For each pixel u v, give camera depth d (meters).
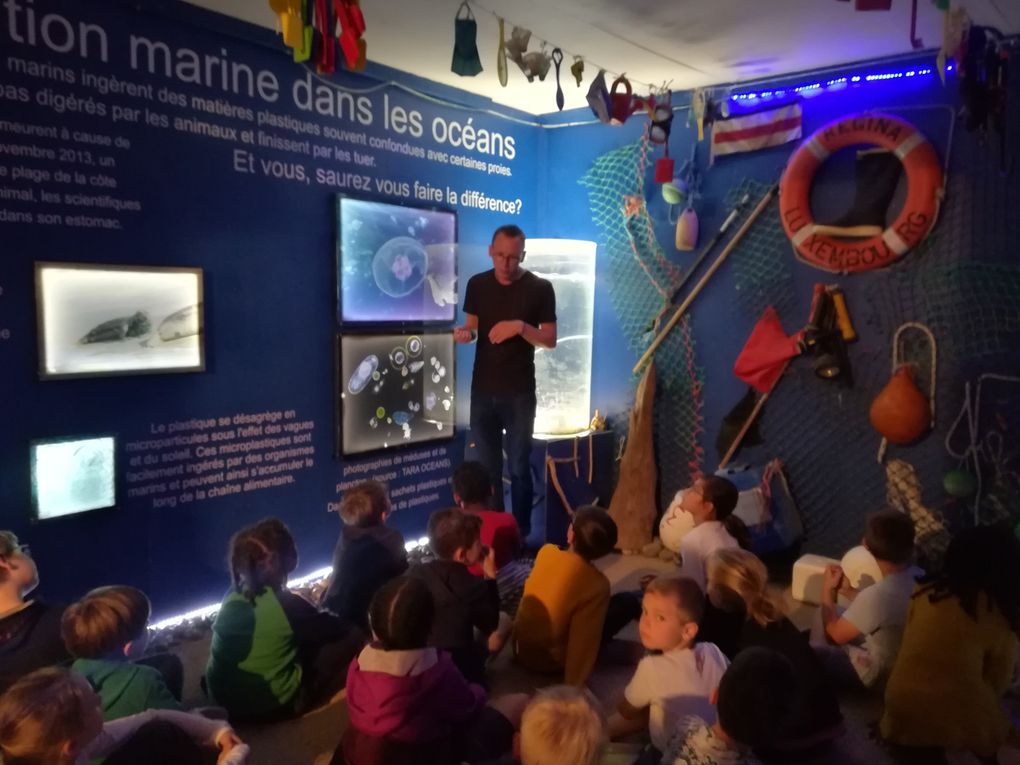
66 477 2.78
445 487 4.25
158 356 2.99
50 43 2.63
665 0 2.88
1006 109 3.33
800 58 3.63
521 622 2.83
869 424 3.77
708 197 4.16
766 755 2.19
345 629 2.69
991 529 2.27
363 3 2.93
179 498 3.12
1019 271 3.36
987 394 3.47
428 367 4.08
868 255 3.63
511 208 4.56
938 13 3.03
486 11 3.01
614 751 2.05
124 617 2.00
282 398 3.45
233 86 3.15
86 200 2.76
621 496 4.26
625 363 4.52
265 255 3.33
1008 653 2.25
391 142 3.81
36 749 1.41
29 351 2.68
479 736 2.12
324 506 3.66
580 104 4.46
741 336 4.12
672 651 2.17
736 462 4.13
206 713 2.29
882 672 2.58
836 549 3.90
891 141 3.53
